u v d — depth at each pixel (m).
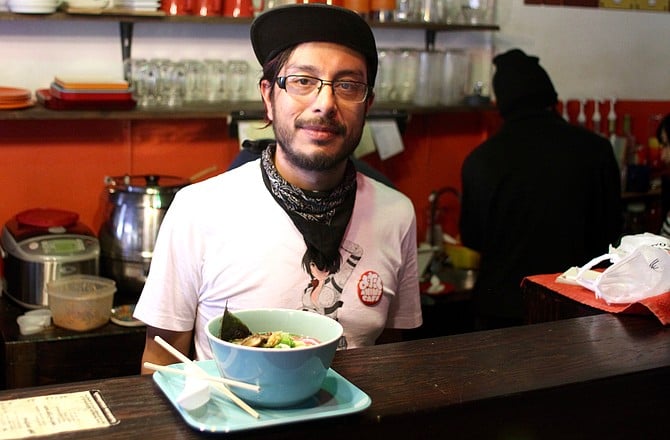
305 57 1.60
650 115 4.75
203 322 1.77
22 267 3.01
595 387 1.35
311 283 1.72
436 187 4.19
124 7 3.14
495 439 1.29
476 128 4.25
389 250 1.83
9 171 3.26
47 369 2.81
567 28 4.39
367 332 1.78
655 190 4.54
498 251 3.42
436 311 3.68
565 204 3.33
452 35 4.09
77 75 3.29
